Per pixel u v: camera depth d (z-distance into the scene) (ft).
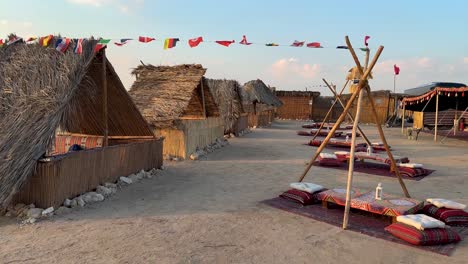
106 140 25.35
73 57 21.90
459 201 23.68
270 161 38.52
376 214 19.84
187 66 41.50
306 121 132.36
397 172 22.57
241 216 19.70
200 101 48.85
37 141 18.53
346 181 29.35
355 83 22.97
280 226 18.25
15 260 13.78
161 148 32.35
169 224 18.20
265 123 101.96
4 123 19.93
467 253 15.28
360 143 56.44
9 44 24.09
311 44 21.97
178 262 13.97
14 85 21.48
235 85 67.62
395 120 106.42
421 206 19.62
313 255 14.90
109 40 22.58
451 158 43.52
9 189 17.06
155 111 36.76
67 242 15.60
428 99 67.36
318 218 19.42
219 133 53.36
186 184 26.99
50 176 18.85
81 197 21.17
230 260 14.26
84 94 25.59
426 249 15.58
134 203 21.68
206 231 17.34
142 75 42.93
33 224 17.57
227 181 28.35
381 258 14.73
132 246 15.37
